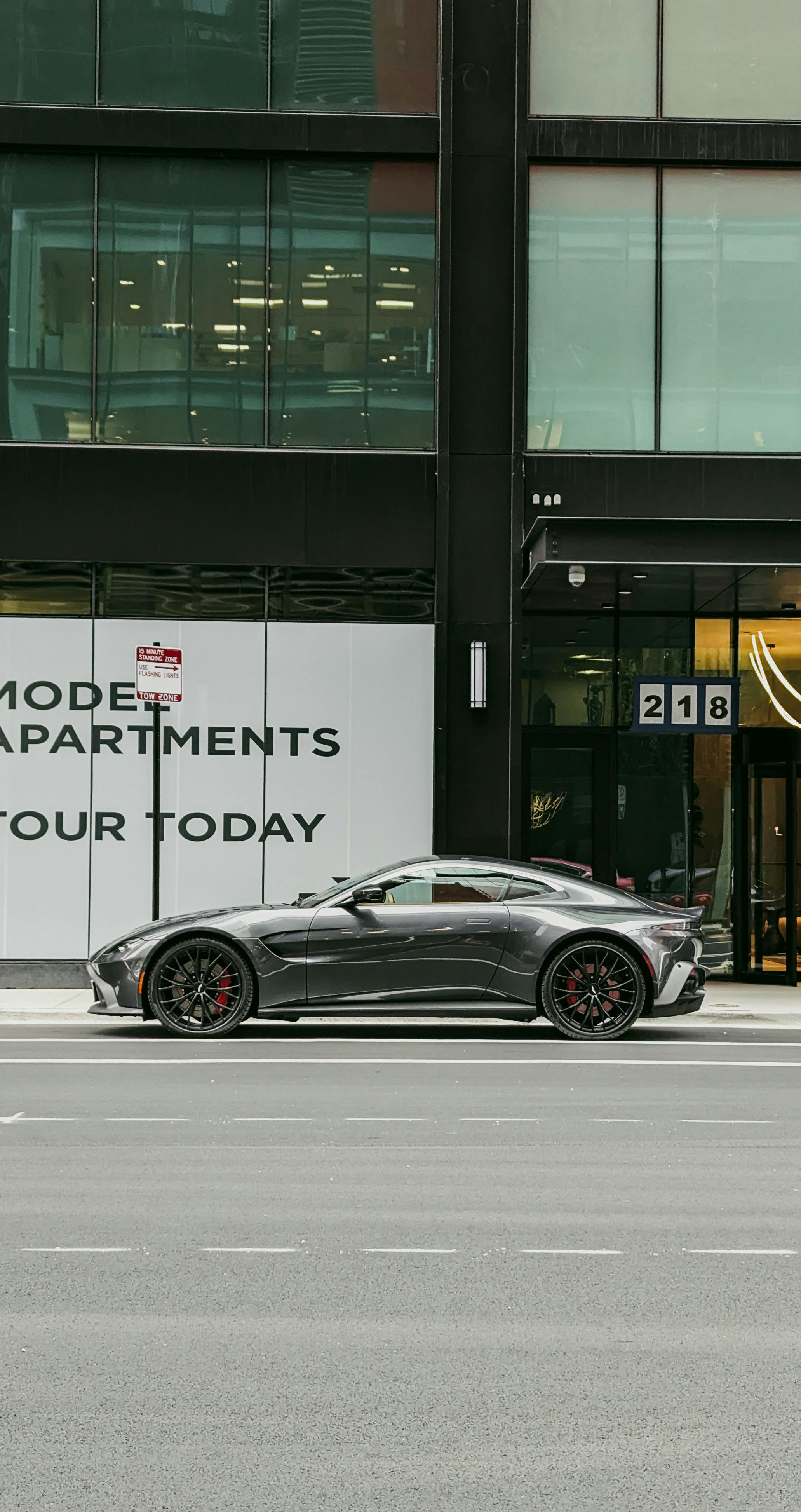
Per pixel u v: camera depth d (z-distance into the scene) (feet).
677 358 60.39
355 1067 38.09
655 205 60.70
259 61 60.39
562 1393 15.31
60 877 59.06
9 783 59.11
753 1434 14.28
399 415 60.29
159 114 59.72
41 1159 26.63
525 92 60.34
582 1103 32.76
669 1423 14.53
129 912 59.21
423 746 59.72
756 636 64.69
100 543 59.31
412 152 60.23
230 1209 23.03
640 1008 43.60
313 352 60.34
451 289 60.13
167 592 59.67
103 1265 20.01
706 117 60.70
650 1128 29.84
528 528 59.67
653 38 60.80
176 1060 39.29
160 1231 21.80
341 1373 15.88
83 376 59.93
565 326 60.39
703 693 63.67
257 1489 12.96
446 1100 33.04
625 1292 18.88
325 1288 19.02
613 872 63.98
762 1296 18.79
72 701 59.26
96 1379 15.69
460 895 43.91
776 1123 30.48
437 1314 17.94
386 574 59.93
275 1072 37.19
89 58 60.18
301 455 59.67
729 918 64.39
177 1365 16.14
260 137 59.98
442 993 43.11
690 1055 41.19
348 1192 24.17
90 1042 43.37
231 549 59.41
